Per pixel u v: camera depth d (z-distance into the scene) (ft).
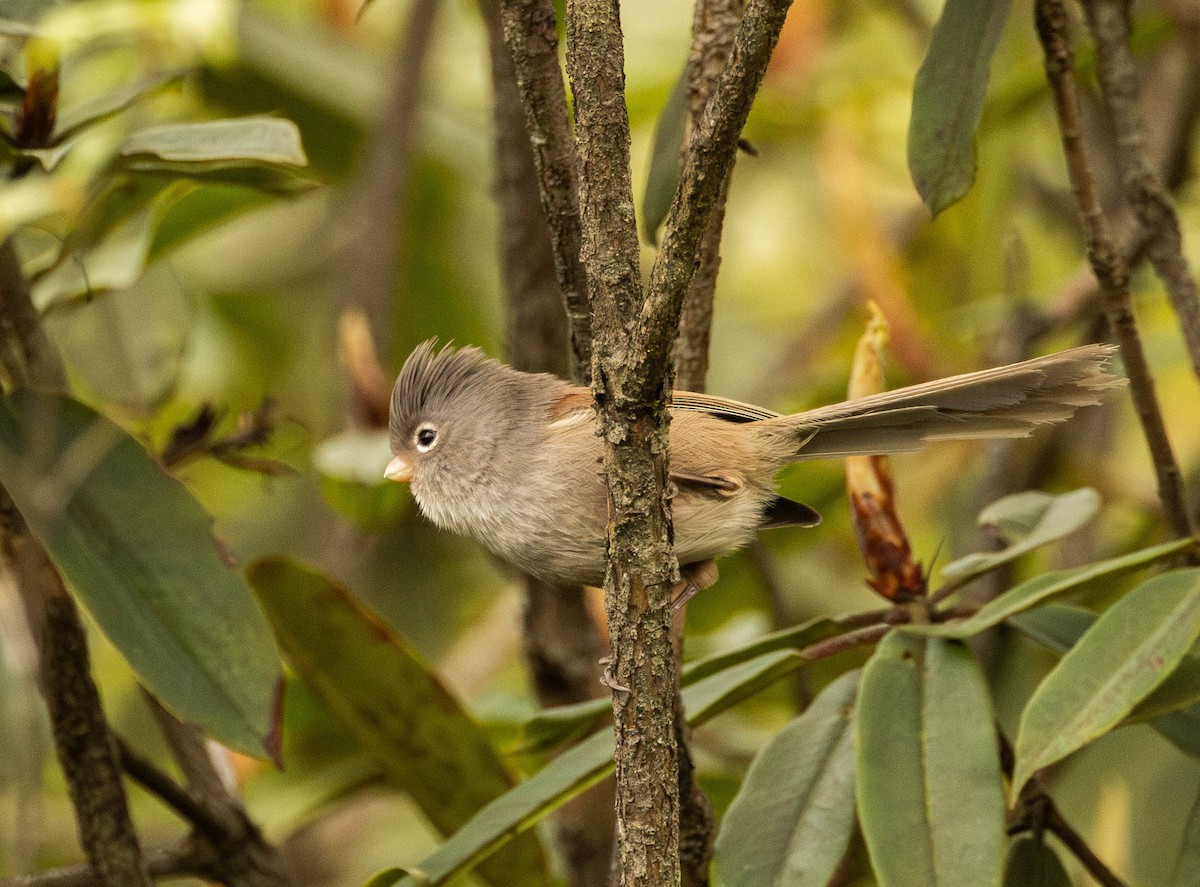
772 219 49.49
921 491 40.04
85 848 21.01
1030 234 43.80
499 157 26.61
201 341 39.73
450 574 41.09
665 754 16.35
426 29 34.99
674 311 15.26
